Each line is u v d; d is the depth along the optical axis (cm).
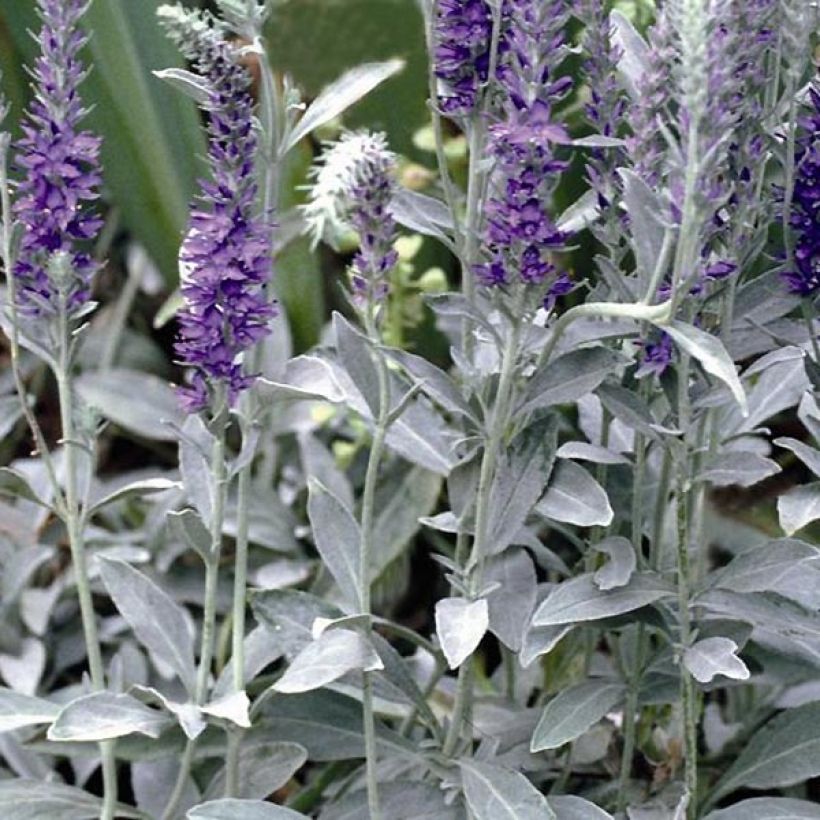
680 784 165
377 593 229
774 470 136
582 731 150
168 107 247
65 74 140
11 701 154
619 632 183
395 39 236
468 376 151
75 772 195
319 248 279
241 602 155
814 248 140
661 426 142
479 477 152
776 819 152
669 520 179
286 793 208
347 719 166
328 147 243
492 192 158
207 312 136
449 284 265
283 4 232
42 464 240
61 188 141
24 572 212
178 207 258
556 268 133
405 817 158
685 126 122
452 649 136
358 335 142
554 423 150
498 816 145
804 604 154
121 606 162
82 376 262
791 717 161
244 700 147
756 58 136
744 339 154
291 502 241
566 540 229
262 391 145
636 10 211
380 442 146
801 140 144
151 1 236
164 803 181
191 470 163
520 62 127
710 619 158
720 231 141
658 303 132
